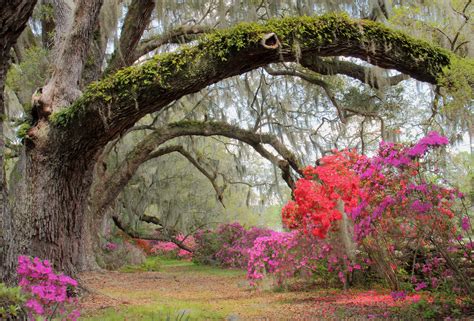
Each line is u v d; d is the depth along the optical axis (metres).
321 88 12.73
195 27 10.70
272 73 11.81
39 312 3.08
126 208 18.00
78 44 6.54
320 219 6.73
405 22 8.32
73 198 6.59
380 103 11.37
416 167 4.76
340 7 9.72
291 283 8.80
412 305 5.10
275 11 9.90
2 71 3.02
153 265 15.64
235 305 6.47
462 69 5.79
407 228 5.89
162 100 5.50
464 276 4.91
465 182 8.27
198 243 18.64
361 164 6.62
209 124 12.62
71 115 5.80
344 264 7.55
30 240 6.27
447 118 8.08
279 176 20.09
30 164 6.36
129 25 8.60
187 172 19.09
